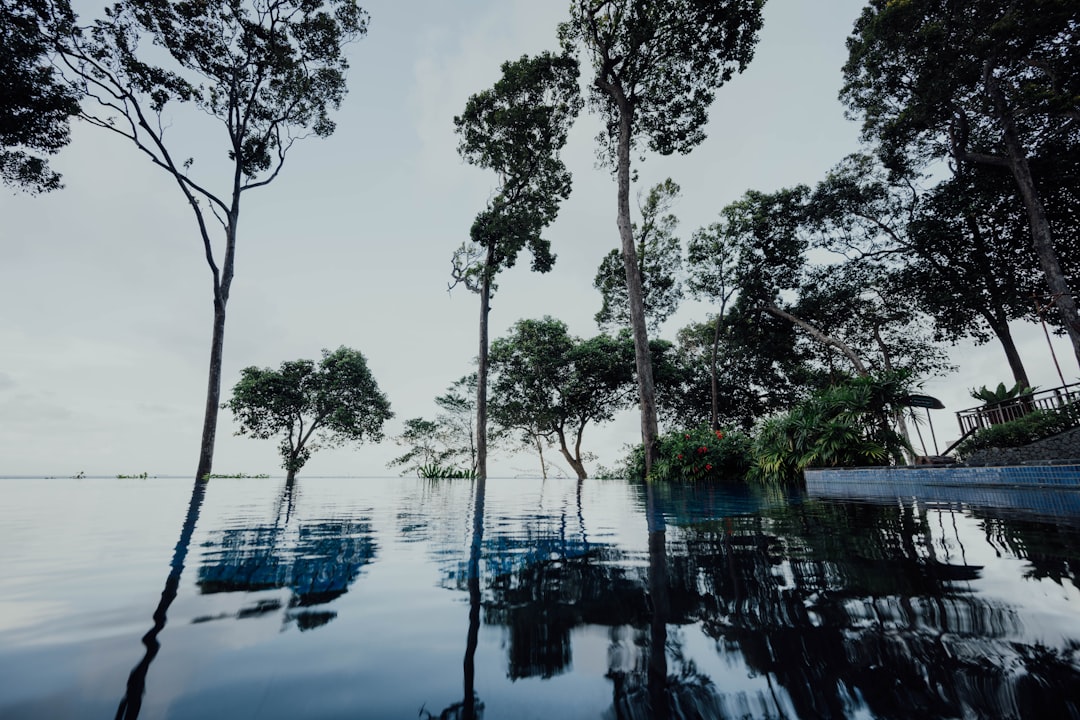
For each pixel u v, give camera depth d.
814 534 2.89
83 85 12.02
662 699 0.85
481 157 18.89
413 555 2.37
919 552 2.20
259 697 0.86
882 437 9.27
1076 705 0.80
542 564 2.12
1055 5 10.91
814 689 0.88
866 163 17.20
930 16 12.69
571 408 25.48
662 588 1.67
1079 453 6.92
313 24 14.36
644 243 21.03
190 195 13.25
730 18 14.19
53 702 0.82
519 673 0.99
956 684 0.88
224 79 13.82
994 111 13.53
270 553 2.43
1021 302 15.10
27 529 3.30
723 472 11.98
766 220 18.50
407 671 1.00
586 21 15.62
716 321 22.06
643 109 17.05
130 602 1.51
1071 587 1.54
